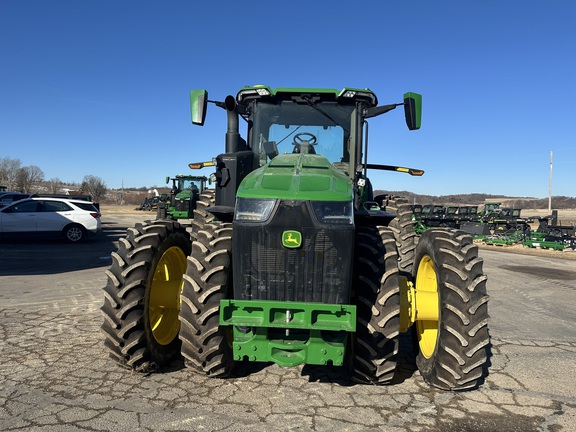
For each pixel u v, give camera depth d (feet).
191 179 87.51
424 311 12.50
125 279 12.30
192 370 12.79
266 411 10.68
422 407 11.17
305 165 12.54
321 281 10.65
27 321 17.76
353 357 12.08
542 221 71.97
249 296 10.92
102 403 10.84
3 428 9.55
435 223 79.30
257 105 16.17
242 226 10.68
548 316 21.63
